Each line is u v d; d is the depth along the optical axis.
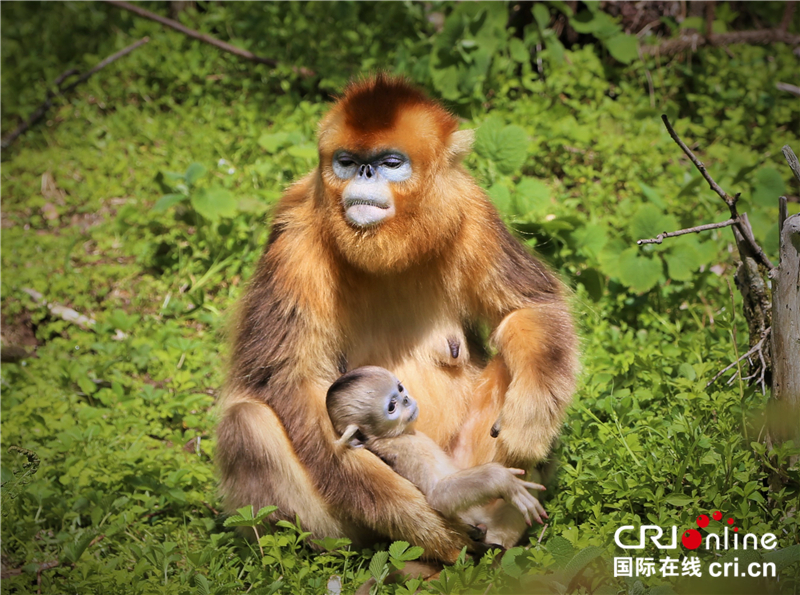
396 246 7.23
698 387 8.22
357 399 7.54
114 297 12.65
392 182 7.20
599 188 13.39
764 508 7.29
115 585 7.17
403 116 7.21
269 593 6.78
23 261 13.23
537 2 16.14
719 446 7.63
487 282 7.78
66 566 7.89
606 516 7.38
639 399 8.78
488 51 14.95
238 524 7.18
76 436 9.23
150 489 8.56
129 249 13.35
